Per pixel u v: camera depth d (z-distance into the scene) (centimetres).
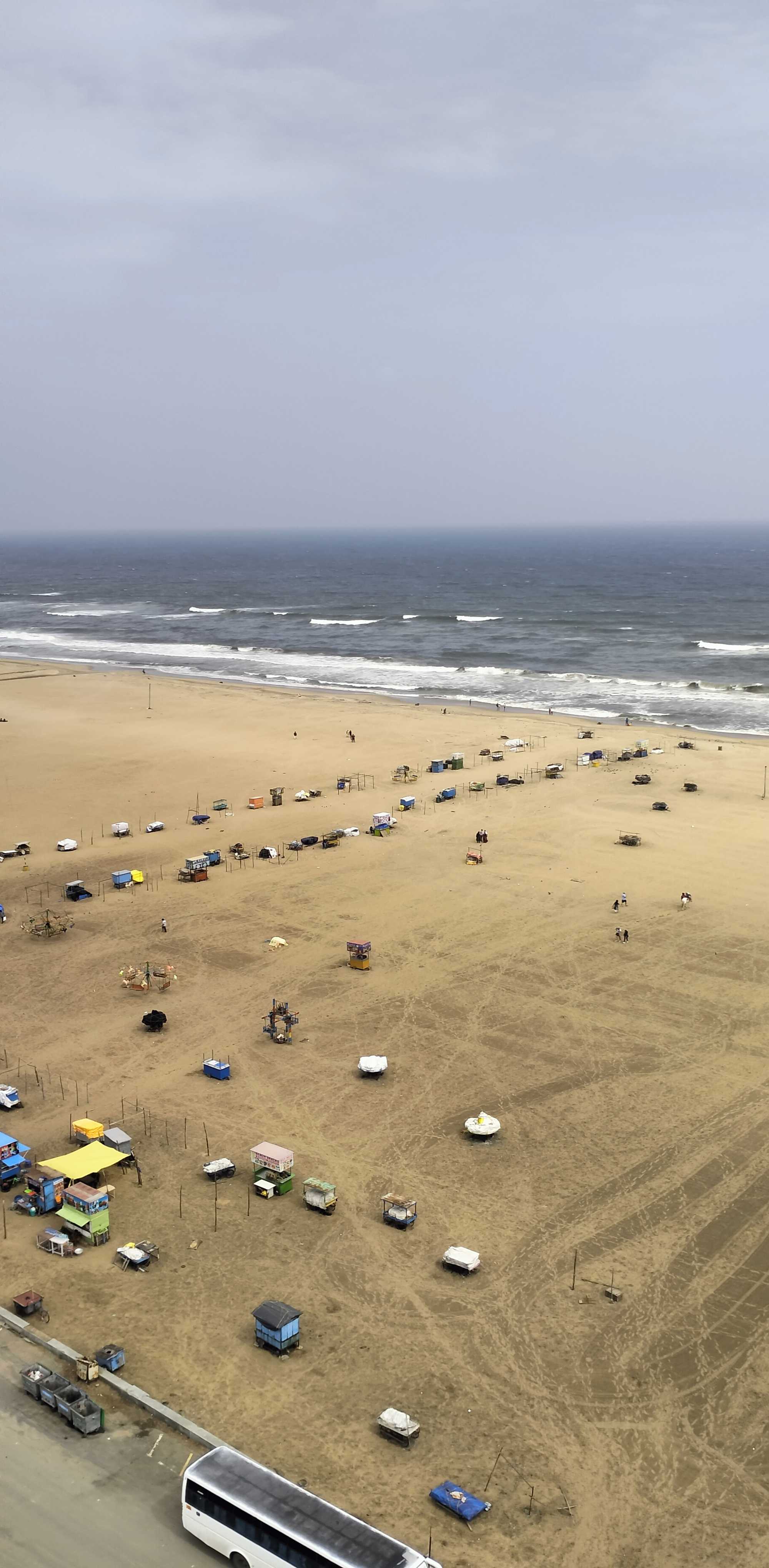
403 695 15250
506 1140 4566
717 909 7144
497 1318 3538
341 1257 3853
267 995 5978
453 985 6059
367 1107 4834
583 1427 3098
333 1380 3266
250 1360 3338
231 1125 4703
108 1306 3591
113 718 13700
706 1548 2706
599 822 9112
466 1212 4097
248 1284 3706
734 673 16512
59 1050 5378
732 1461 2988
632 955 6431
